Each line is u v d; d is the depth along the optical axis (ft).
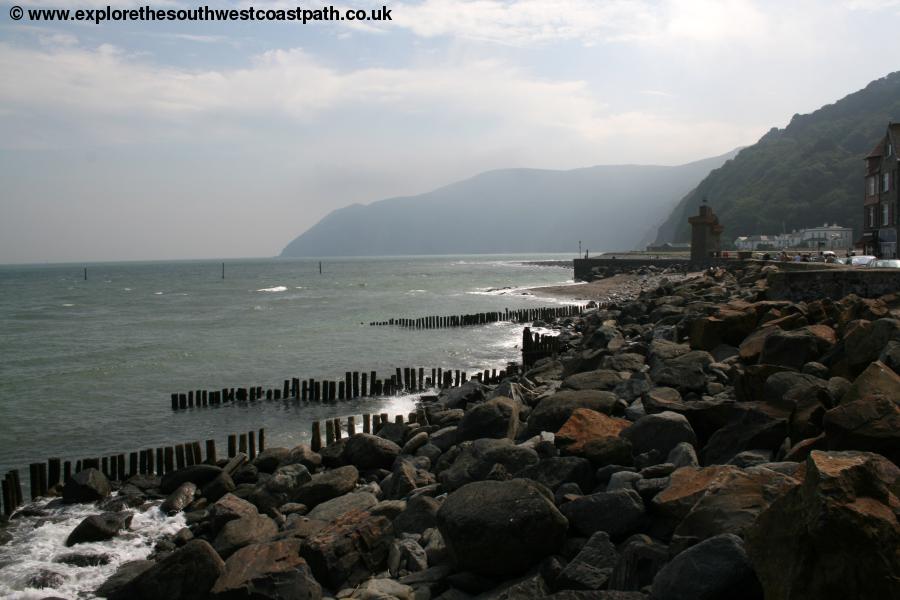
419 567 25.27
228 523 32.63
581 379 46.32
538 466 28.25
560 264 569.64
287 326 146.30
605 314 103.04
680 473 23.31
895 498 15.58
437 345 109.81
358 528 27.22
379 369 90.68
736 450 27.40
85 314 196.13
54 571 32.60
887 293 62.64
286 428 62.08
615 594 17.49
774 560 15.62
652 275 228.63
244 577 25.07
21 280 481.46
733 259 197.06
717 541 17.04
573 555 22.40
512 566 22.47
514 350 102.53
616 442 28.63
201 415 67.87
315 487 36.76
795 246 353.31
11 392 80.28
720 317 50.24
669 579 17.15
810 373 34.71
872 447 21.71
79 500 42.68
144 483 45.52
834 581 14.40
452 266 652.89
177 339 128.77
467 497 24.02
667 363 42.16
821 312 49.62
